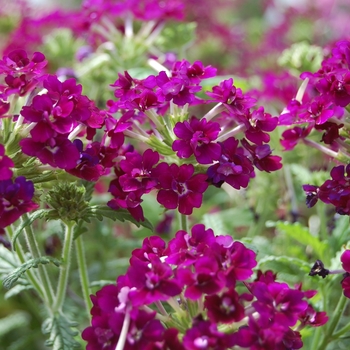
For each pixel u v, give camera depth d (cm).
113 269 57
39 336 56
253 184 57
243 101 44
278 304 40
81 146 43
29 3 74
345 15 82
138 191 43
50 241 54
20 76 43
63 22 68
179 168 44
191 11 73
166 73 45
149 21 58
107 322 40
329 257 50
